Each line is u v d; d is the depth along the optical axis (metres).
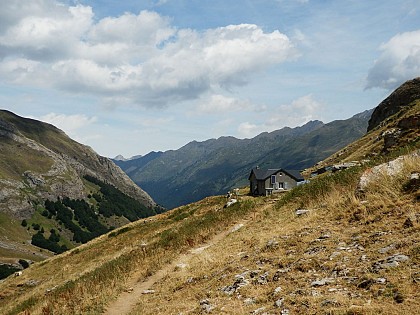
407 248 8.85
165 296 13.13
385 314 6.25
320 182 23.55
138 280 18.77
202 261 16.50
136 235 48.34
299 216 18.12
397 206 12.44
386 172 15.34
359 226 12.40
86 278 24.05
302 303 7.78
